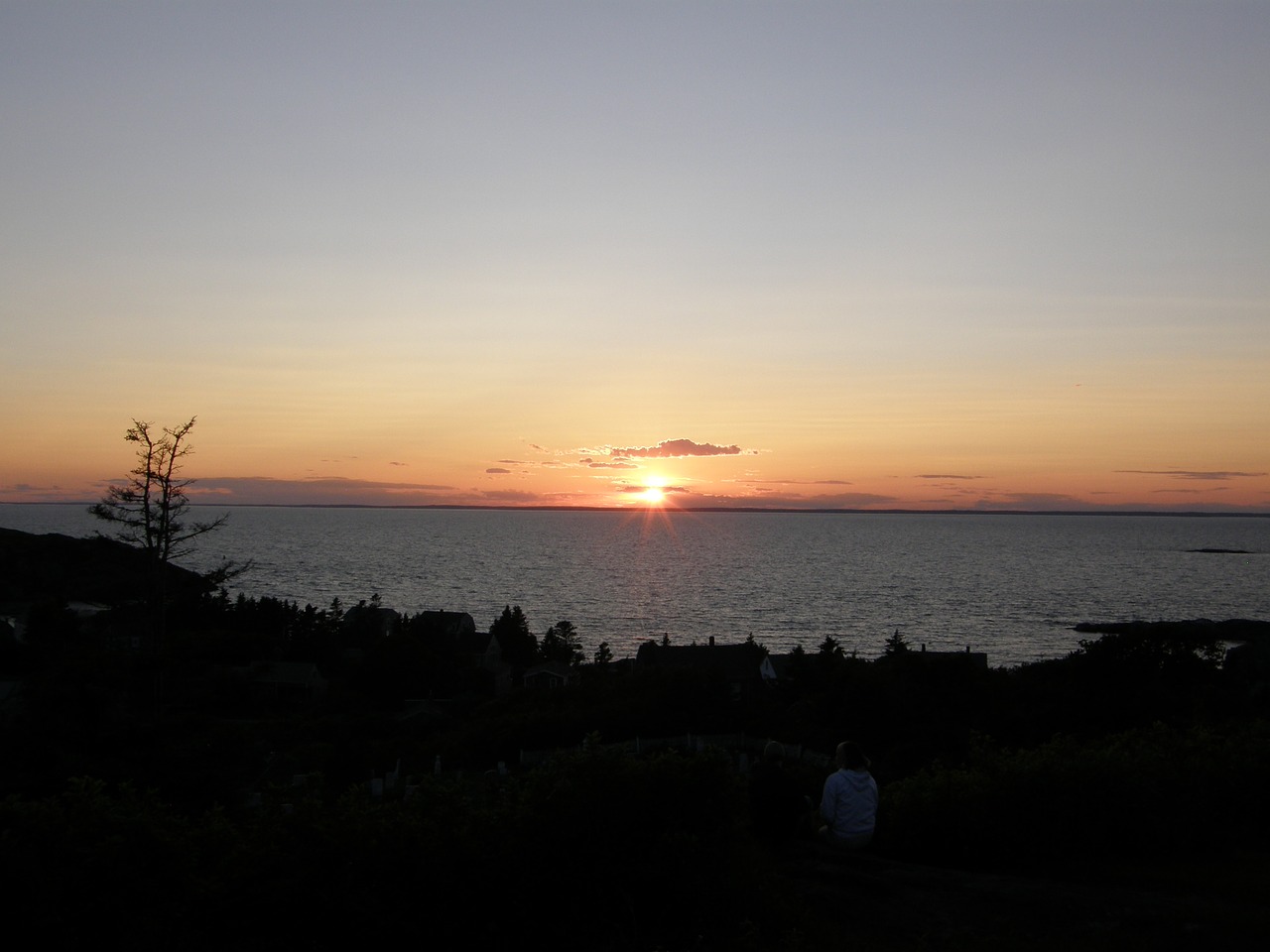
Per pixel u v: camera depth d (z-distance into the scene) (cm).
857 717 3469
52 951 568
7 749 1797
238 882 621
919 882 824
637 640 10100
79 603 6706
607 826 707
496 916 672
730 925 693
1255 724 1227
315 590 14350
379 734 4344
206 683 3547
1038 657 8850
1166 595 14738
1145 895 823
